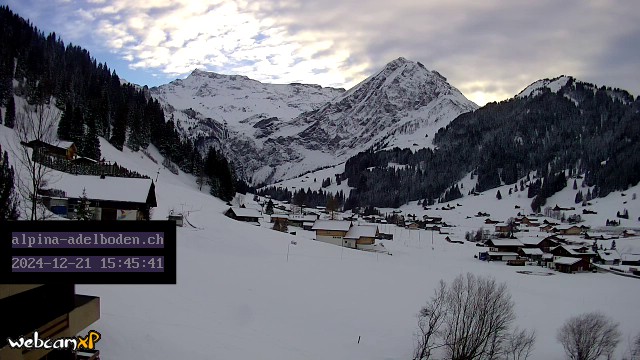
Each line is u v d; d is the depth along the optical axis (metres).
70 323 19.98
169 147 169.88
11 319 16.95
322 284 57.44
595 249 131.75
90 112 141.75
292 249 81.75
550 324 52.22
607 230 197.00
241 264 61.50
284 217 147.88
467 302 41.38
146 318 34.97
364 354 36.81
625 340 49.44
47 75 149.62
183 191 118.62
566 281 89.94
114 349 27.89
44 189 57.00
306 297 50.03
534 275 95.50
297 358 33.81
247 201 194.00
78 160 95.88
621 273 108.44
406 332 42.56
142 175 114.81
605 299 72.31
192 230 76.56
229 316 40.19
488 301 42.09
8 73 127.44
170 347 30.53
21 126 27.19
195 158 172.50
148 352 28.88
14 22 167.00
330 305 48.41
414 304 52.31
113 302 37.16
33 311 18.00
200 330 35.22
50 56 176.88
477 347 38.06
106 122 147.38
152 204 68.81
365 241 111.44
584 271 108.19
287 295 49.66
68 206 60.81
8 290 16.52
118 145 144.88
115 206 64.12
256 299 46.44
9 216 24.77
